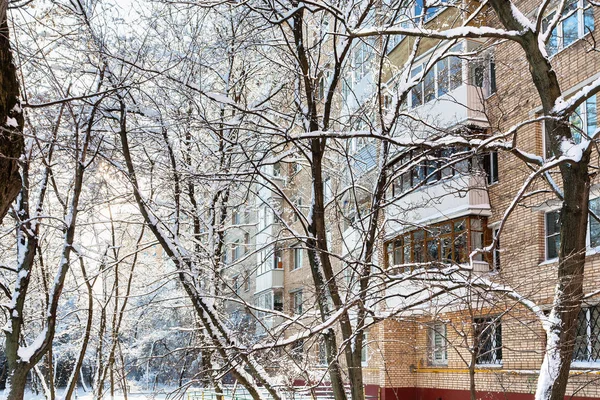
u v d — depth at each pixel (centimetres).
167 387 1287
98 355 1684
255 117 1169
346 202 1741
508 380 1552
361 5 1116
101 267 1496
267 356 890
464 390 1894
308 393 1175
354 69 1338
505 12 842
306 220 1015
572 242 782
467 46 1781
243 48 1105
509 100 1750
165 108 1095
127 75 994
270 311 939
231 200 1555
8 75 747
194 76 1109
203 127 1027
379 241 1398
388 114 1196
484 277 953
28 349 973
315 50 1134
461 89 1808
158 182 1307
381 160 1063
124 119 1038
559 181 1611
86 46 1078
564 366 747
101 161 1162
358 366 936
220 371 911
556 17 875
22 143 805
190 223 1370
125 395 1470
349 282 972
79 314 1961
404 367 2111
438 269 788
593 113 1580
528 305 789
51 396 1310
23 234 1043
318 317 953
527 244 1630
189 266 1067
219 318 1031
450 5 1091
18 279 1002
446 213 1870
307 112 1038
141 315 1783
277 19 1018
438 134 1110
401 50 2025
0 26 726
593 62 1573
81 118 1099
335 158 1428
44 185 1073
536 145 1694
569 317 761
